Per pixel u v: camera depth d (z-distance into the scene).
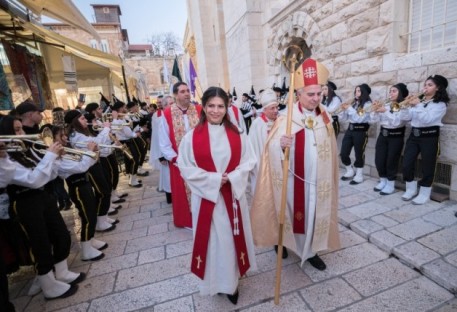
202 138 1.99
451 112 3.40
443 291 2.14
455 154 3.41
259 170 2.50
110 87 9.49
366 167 4.86
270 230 2.53
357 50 4.72
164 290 2.44
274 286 2.38
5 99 3.65
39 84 5.11
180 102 3.52
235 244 2.05
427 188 3.45
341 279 2.38
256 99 8.94
